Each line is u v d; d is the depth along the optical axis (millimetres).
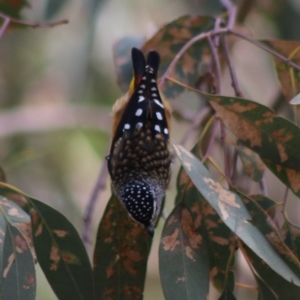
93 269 6613
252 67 12773
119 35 12070
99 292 6570
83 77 12281
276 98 10273
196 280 6137
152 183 7215
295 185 6637
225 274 6348
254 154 7000
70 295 6477
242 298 10961
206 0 11898
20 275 6090
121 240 6703
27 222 6551
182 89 8969
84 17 11445
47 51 12852
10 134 12734
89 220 8156
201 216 6688
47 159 13023
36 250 6445
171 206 12562
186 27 8961
